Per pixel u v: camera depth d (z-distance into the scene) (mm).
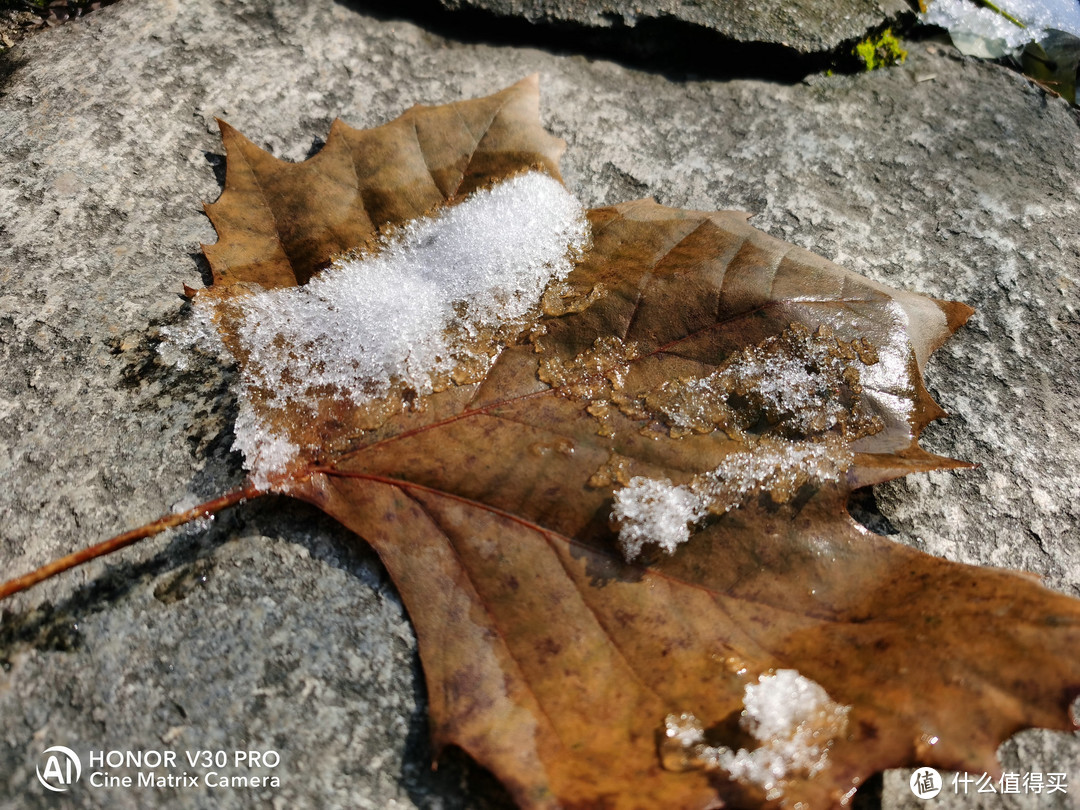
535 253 176
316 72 237
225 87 231
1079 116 251
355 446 159
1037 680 131
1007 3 270
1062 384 198
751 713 140
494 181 186
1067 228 224
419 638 151
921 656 138
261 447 161
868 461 155
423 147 190
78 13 251
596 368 162
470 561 153
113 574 165
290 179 187
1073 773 156
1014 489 183
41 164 213
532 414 159
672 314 164
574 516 153
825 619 146
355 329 168
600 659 146
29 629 160
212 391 184
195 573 166
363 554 169
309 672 159
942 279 212
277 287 176
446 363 164
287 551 169
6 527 169
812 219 220
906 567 148
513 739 141
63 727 153
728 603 148
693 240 174
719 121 240
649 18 243
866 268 212
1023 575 142
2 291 195
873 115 245
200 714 155
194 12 245
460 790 151
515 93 198
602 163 227
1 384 184
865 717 136
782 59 247
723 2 247
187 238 205
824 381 160
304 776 151
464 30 250
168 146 219
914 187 230
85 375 185
